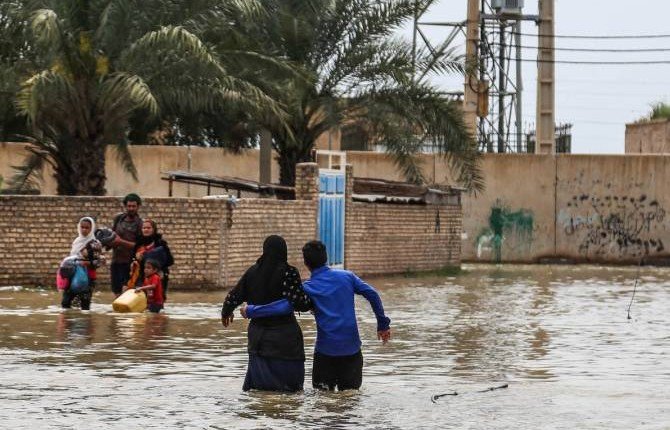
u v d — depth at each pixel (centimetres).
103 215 2430
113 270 2017
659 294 2644
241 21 2728
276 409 1059
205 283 2442
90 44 2473
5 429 962
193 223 2441
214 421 1003
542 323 1906
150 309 1930
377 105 3062
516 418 1034
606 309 2203
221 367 1327
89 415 1026
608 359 1459
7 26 2459
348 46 3036
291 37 2955
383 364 1384
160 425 984
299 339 1148
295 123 3095
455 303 2291
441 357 1455
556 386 1226
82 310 1941
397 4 3030
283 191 2966
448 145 3128
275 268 1138
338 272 1164
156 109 2353
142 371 1290
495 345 1589
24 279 2431
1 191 3053
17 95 2408
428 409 1071
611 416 1048
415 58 3067
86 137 2573
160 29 2447
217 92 2527
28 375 1249
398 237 3212
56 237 2427
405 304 2258
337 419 1017
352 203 3014
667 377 1301
